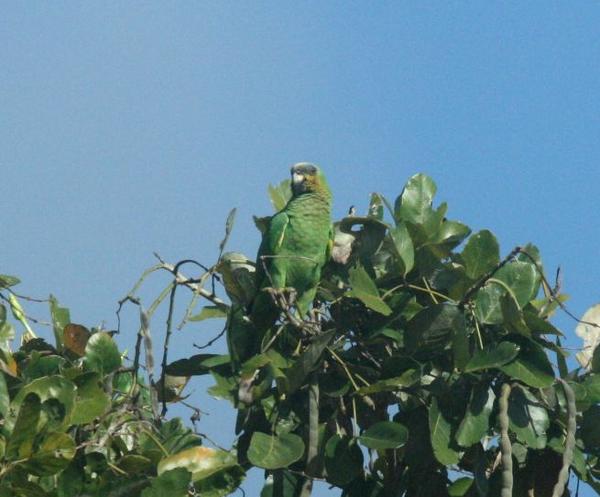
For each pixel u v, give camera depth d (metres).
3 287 13.16
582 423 12.38
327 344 12.20
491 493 12.29
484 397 12.02
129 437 12.02
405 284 13.09
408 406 13.00
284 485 12.34
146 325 12.10
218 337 12.76
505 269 12.74
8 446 10.48
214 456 11.14
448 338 12.35
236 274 13.62
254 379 12.62
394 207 13.88
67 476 10.73
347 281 14.12
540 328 12.37
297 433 12.55
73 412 11.07
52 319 13.21
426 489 12.66
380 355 13.17
